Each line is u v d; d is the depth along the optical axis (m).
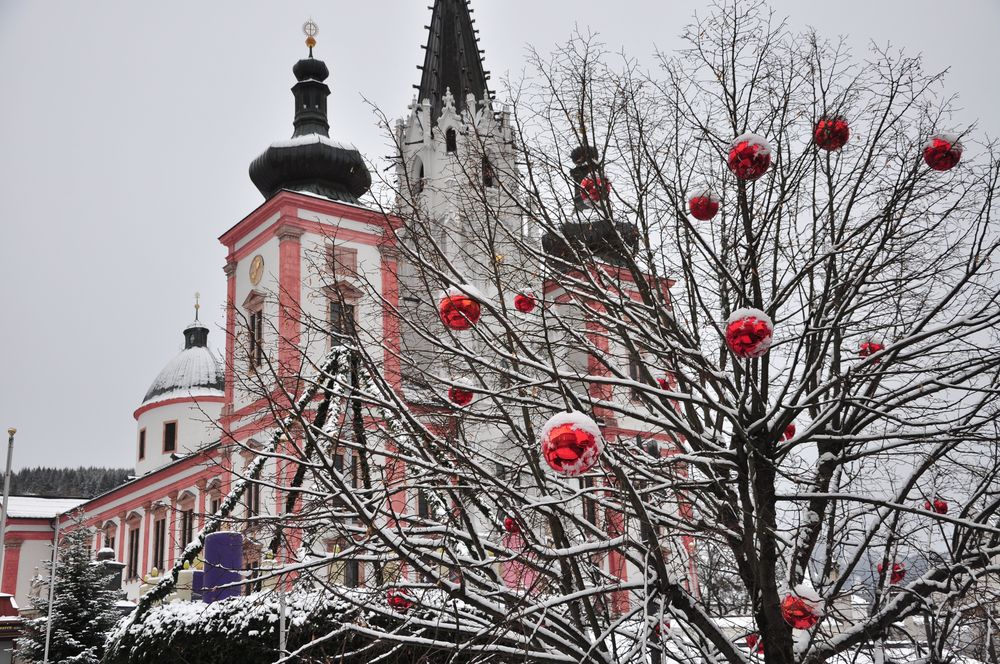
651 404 9.82
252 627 12.95
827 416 8.93
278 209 40.41
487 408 12.12
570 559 8.97
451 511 9.34
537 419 11.51
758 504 8.69
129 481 59.97
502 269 12.19
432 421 10.91
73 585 36.56
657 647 9.86
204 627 13.45
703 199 8.45
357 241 40.16
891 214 9.02
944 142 8.43
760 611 9.12
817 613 7.64
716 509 10.13
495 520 10.45
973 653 10.38
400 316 10.12
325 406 11.20
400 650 9.80
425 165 37.53
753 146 8.12
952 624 9.30
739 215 10.74
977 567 9.36
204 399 65.38
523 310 10.21
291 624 11.88
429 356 11.13
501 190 11.24
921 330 9.34
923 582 9.09
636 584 8.29
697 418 10.17
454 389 9.92
